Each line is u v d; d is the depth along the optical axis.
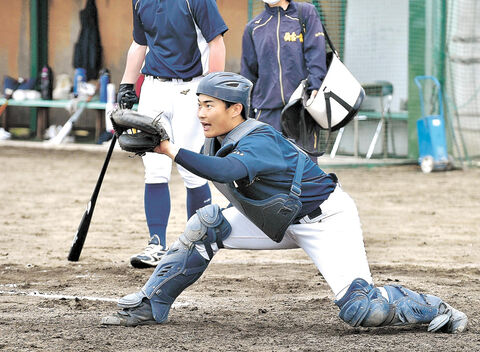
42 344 12.97
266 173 12.95
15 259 22.36
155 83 20.78
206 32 20.22
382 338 13.50
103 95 55.50
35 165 46.31
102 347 12.84
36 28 58.88
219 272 20.55
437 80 45.69
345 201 13.76
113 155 51.72
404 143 48.75
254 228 14.02
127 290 18.28
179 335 13.70
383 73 48.03
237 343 13.20
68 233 27.23
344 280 13.46
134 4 20.88
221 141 13.70
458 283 19.22
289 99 22.78
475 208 33.16
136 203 34.28
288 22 22.72
